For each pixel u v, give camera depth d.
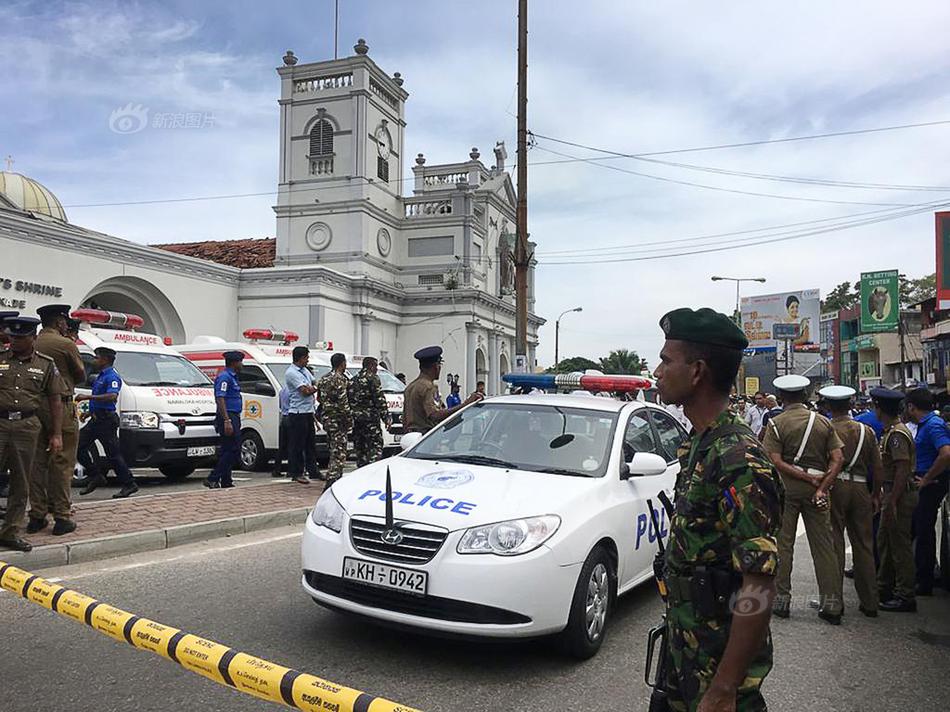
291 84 34.09
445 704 3.77
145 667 4.11
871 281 35.62
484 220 38.75
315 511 4.73
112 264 22.33
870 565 5.82
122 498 8.99
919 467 6.55
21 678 3.94
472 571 3.98
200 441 10.83
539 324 47.38
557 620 4.15
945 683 4.41
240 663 2.83
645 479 5.45
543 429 5.47
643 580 5.30
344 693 2.50
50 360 6.45
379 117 34.72
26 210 23.67
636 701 3.86
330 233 33.25
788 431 5.68
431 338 35.53
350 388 10.14
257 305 29.08
